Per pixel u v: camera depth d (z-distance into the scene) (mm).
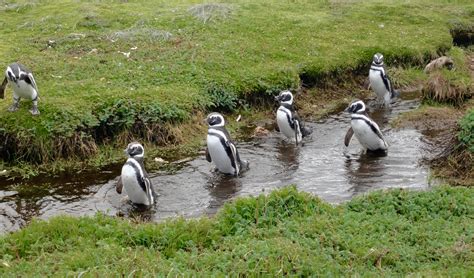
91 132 13141
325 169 12469
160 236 8586
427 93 16469
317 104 16594
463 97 16125
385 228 8812
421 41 20188
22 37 18438
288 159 13039
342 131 14789
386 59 18750
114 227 8812
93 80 14969
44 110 13031
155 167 12594
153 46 17703
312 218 8984
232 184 11820
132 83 14953
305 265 7480
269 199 9383
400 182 11695
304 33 19766
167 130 13680
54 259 7805
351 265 7707
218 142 11914
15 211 10828
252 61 17078
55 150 12609
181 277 7074
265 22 20484
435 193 10039
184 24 19828
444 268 7684
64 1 22953
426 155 12969
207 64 16391
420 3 24828
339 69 17656
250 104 15719
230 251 8039
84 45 17688
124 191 11172
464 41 22875
